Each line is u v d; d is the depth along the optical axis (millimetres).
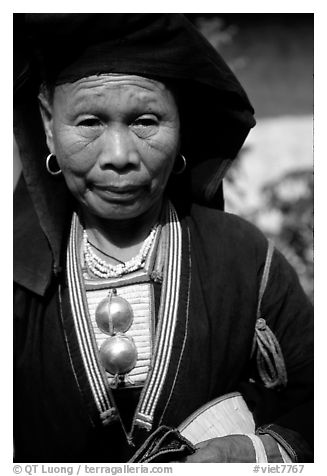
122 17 1249
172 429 1317
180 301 1374
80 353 1359
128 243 1403
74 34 1260
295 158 2760
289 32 2748
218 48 2736
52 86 1318
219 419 1389
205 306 1394
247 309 1422
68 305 1384
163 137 1293
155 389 1344
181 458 1323
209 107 1423
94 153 1279
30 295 1426
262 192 2734
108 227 1397
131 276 1386
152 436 1312
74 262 1404
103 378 1346
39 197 1429
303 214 2699
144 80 1261
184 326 1365
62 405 1384
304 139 2762
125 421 1373
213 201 1548
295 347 1479
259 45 2746
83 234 1431
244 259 1439
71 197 1464
